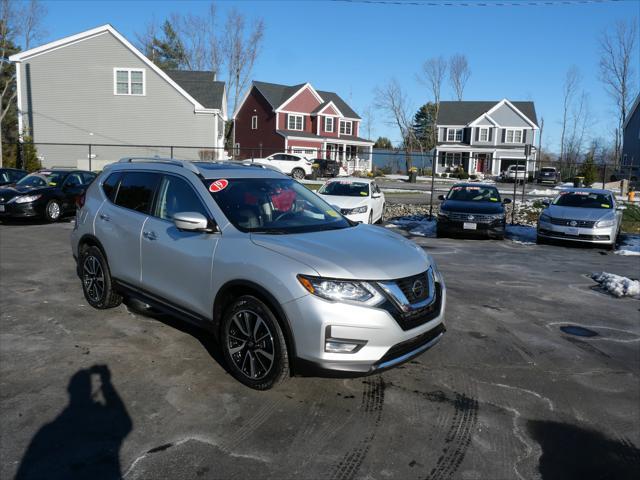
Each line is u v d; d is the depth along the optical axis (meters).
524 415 3.79
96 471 2.97
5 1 44.94
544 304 6.77
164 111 32.78
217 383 4.11
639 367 4.74
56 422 3.48
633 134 42.47
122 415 3.60
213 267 4.16
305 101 49.47
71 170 14.54
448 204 13.16
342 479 2.97
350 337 3.55
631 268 9.47
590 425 3.68
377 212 14.01
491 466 3.15
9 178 15.07
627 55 51.09
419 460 3.18
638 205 20.98
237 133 51.84
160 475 2.95
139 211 5.14
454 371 4.51
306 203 5.01
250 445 3.28
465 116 57.47
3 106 48.09
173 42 59.34
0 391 3.90
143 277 4.97
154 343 4.89
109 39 31.84
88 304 6.03
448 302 6.70
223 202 4.47
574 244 12.21
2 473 2.93
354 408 3.79
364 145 52.78
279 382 3.84
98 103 32.38
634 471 3.16
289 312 3.64
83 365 4.38
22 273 7.52
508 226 15.92
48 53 31.56
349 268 3.66
